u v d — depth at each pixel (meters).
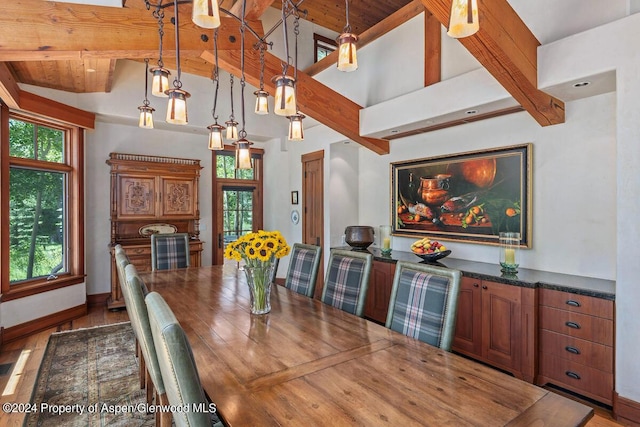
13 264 3.63
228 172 6.02
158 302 1.16
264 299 2.07
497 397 1.15
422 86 3.66
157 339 1.06
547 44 2.43
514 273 2.82
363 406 1.10
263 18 4.98
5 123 3.46
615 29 2.13
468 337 2.94
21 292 3.56
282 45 5.14
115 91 4.40
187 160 5.27
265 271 2.06
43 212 3.96
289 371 1.34
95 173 4.69
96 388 2.54
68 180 4.25
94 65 3.31
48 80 3.65
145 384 2.49
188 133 5.46
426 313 1.79
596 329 2.27
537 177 3.02
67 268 4.23
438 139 3.84
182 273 3.29
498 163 3.26
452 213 3.67
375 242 4.70
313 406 1.10
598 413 2.23
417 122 3.47
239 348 1.56
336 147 4.89
